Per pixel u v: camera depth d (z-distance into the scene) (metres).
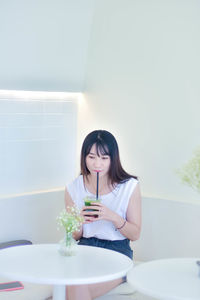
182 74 3.04
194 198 3.02
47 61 3.27
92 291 2.32
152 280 1.85
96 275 1.88
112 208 2.59
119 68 3.36
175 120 3.09
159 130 3.17
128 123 3.34
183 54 3.03
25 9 3.00
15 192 3.26
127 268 1.98
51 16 3.15
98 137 2.56
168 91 3.12
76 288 2.18
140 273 1.93
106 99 3.45
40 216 3.27
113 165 2.59
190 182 2.05
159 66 3.15
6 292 2.51
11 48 3.03
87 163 2.58
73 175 3.64
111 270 1.94
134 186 2.59
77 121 3.65
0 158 3.15
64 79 3.44
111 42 3.37
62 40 3.30
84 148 2.60
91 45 3.48
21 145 3.27
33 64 3.20
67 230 2.13
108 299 2.40
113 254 2.18
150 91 3.20
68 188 2.72
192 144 3.02
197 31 2.96
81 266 1.99
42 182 3.42
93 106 3.54
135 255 3.18
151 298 2.43
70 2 3.21
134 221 2.56
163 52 3.12
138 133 3.29
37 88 3.28
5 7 2.90
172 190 3.12
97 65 3.47
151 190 3.24
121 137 3.39
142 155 3.28
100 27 3.41
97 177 2.51
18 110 3.23
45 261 2.06
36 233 3.25
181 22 3.02
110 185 2.62
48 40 3.21
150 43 3.18
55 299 2.09
